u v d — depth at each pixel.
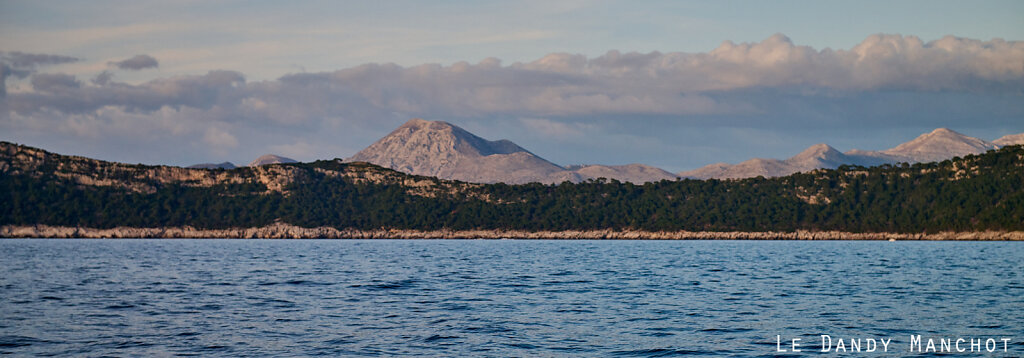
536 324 51.78
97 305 61.12
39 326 50.34
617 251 188.00
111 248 195.00
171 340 45.56
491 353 42.25
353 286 78.75
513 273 100.06
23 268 107.88
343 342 45.09
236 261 131.12
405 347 43.72
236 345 44.12
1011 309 59.09
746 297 68.19
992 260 135.25
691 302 64.31
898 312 57.66
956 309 59.28
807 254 166.50
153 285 79.06
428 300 65.75
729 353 42.34
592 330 49.34
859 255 160.50
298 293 71.19
